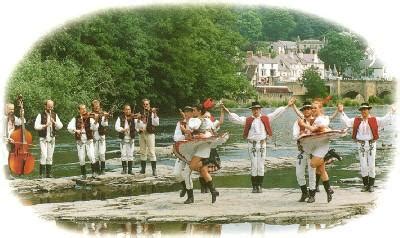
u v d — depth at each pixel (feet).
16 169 64.03
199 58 233.76
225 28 276.21
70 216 48.47
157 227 46.16
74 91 155.43
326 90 381.19
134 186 66.03
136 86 201.05
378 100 359.87
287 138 125.08
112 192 62.49
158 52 214.90
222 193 58.80
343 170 76.33
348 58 525.34
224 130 151.43
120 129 71.10
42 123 69.15
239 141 120.57
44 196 60.03
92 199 58.44
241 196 56.75
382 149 97.81
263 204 52.37
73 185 65.77
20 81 126.41
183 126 53.42
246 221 47.60
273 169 78.23
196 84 240.32
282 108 57.77
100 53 186.91
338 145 110.42
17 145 64.23
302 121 52.90
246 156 93.20
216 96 250.98
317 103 53.36
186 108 53.21
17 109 67.26
